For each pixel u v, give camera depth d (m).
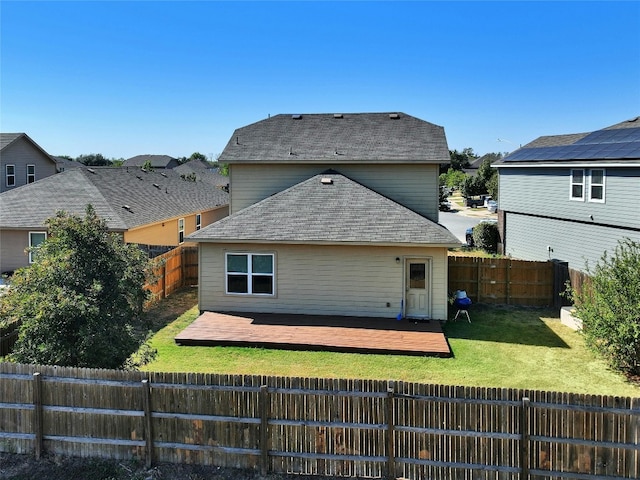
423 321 13.92
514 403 6.07
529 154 23.72
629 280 9.98
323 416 6.45
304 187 16.64
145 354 8.89
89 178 23.03
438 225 14.95
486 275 16.53
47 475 6.63
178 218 25.70
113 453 6.90
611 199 17.48
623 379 10.03
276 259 14.49
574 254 19.69
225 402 6.62
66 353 7.70
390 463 6.32
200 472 6.61
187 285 19.95
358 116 21.28
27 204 21.53
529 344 12.30
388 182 17.69
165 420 6.75
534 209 22.39
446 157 17.03
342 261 14.22
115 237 9.00
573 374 10.32
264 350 11.91
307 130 20.25
